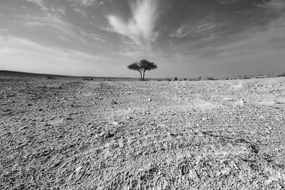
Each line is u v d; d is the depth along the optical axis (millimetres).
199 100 8188
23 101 6875
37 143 3418
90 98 8461
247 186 2457
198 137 3672
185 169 2766
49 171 2760
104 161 2957
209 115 5473
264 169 2791
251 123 4750
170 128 4238
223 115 5465
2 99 6898
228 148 3279
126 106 6852
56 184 2531
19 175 2645
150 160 2963
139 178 2598
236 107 6508
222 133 4035
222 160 2934
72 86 12305
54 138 3619
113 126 4289
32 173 2701
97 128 4145
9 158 2973
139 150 3223
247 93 10125
